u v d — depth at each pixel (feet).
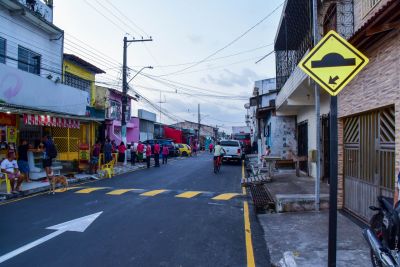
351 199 27.27
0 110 42.47
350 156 27.66
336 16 33.24
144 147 95.30
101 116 82.02
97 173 59.11
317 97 29.07
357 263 16.85
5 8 51.49
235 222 26.91
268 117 82.84
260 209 31.78
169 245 20.83
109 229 24.20
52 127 60.59
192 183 50.31
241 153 93.40
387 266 13.73
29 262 17.75
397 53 19.40
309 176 48.88
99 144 62.13
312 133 48.49
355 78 25.57
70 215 28.50
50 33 62.28
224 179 55.57
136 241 21.49
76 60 74.08
